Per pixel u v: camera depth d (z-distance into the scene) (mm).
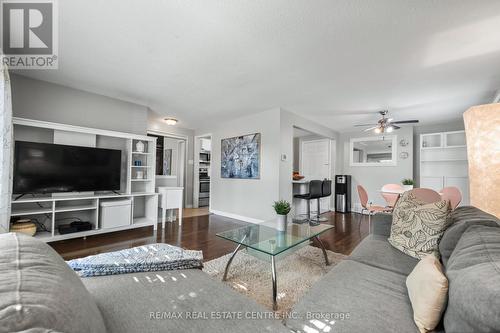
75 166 3242
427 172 5242
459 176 4848
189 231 3807
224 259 2580
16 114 2883
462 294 730
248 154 4723
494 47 2070
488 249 949
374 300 1090
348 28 1878
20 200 2730
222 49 2236
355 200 6148
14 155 2754
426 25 1804
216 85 3145
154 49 2258
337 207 6113
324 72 2689
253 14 1738
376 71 2625
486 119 2482
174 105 4094
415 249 1688
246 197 4738
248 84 3090
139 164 4059
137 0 1614
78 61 2518
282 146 4250
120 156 3697
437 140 5133
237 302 1072
